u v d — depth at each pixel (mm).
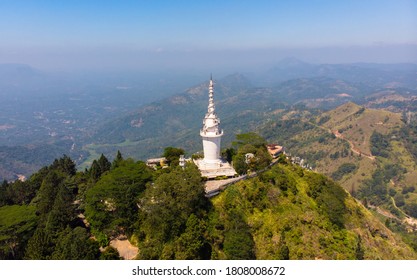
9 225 63312
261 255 69188
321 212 88125
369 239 90125
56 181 88500
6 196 85938
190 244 61344
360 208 104688
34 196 91750
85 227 75125
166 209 66000
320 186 96750
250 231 72562
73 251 59281
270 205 82250
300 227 79375
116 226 70750
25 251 64125
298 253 71500
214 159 95188
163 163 105938
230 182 84750
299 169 103250
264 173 91312
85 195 80688
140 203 72875
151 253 62219
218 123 95625
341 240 80938
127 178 75000
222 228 70500
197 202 71938
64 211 71812
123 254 66688
